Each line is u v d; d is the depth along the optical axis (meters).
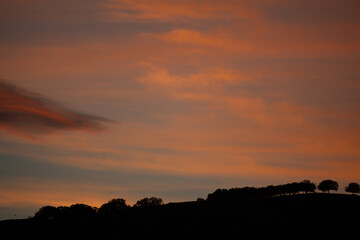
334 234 162.75
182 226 185.50
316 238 159.12
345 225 172.62
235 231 172.88
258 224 179.50
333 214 187.75
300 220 181.00
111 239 175.75
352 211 191.62
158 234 178.00
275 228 172.88
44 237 182.12
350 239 157.25
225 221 187.00
